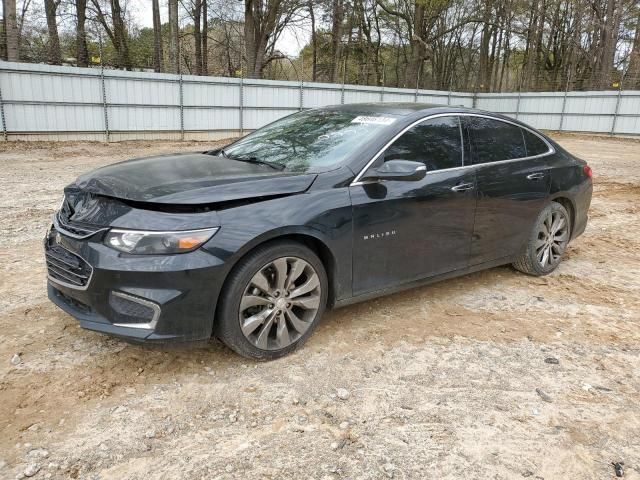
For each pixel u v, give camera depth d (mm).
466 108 4406
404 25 43781
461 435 2672
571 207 5230
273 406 2852
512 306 4375
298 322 3355
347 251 3445
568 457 2545
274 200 3148
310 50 49938
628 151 21969
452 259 4164
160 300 2787
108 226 2871
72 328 3646
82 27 30172
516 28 40875
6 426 2594
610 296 4688
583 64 47812
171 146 19516
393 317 4051
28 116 18344
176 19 27969
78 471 2316
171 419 2709
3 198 8367
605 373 3346
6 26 20859
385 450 2535
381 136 3713
